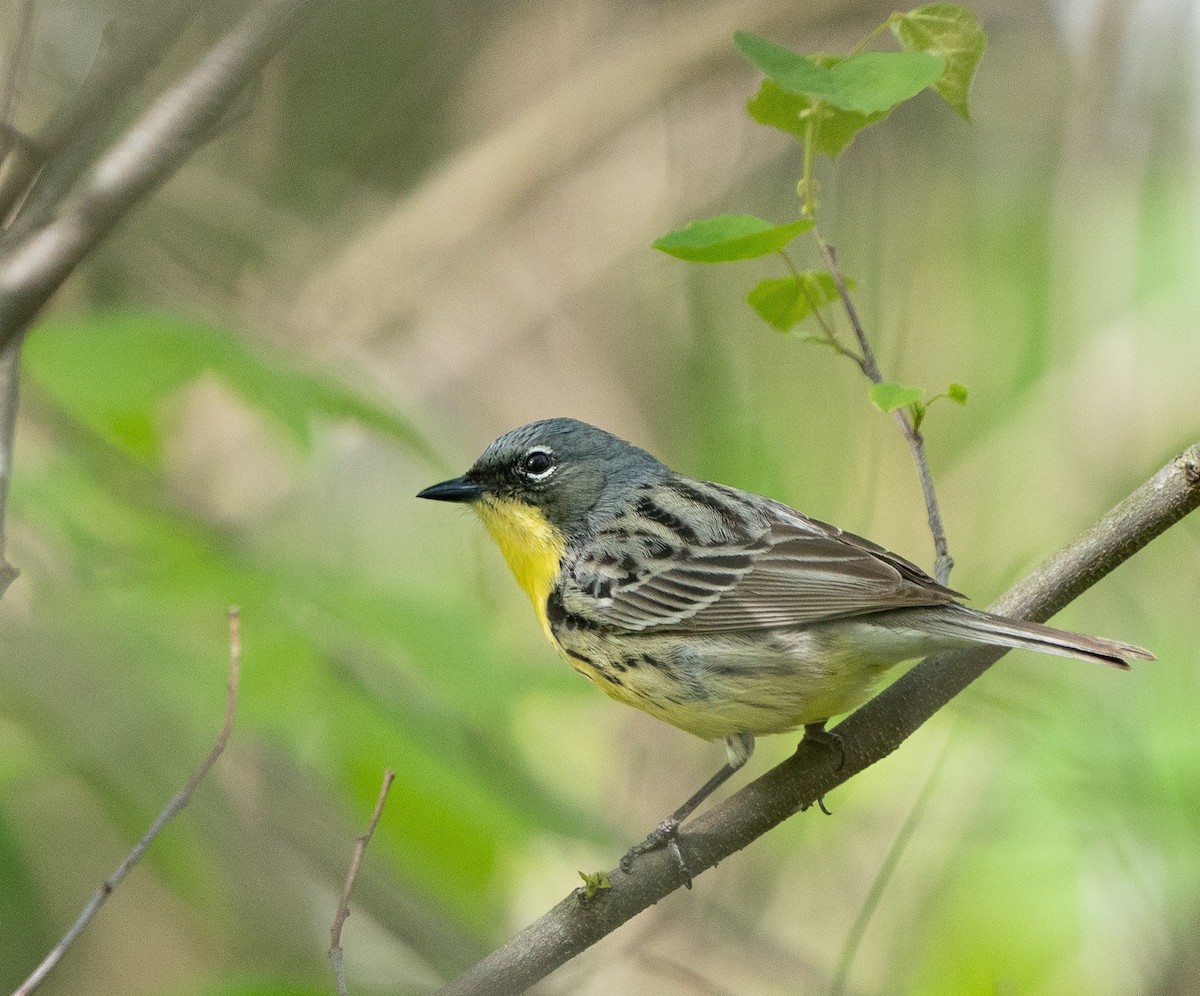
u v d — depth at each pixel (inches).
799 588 352.2
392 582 394.6
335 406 395.5
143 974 516.7
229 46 250.1
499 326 653.3
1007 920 507.2
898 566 369.1
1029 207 632.4
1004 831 521.7
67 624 377.7
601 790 580.4
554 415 643.5
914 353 625.0
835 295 338.6
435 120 659.4
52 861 520.7
